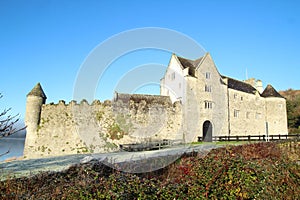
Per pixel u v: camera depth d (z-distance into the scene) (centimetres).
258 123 3834
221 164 606
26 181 652
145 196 421
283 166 656
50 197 423
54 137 2458
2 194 502
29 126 2489
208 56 1691
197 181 543
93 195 389
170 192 462
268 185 555
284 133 4000
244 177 565
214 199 515
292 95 6631
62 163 1118
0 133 525
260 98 3969
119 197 392
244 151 1002
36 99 2539
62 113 2506
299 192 578
